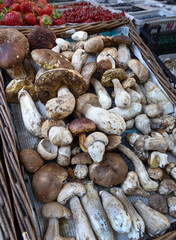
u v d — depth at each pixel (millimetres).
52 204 316
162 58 852
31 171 333
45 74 328
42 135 354
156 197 354
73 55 453
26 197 280
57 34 511
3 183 286
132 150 411
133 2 1085
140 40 559
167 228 324
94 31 567
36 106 418
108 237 304
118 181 344
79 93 398
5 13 561
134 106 418
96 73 493
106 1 1074
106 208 323
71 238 304
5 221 266
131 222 310
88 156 353
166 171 390
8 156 302
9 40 393
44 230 311
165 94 480
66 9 798
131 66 479
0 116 341
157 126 445
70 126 351
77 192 325
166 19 815
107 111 397
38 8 592
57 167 339
